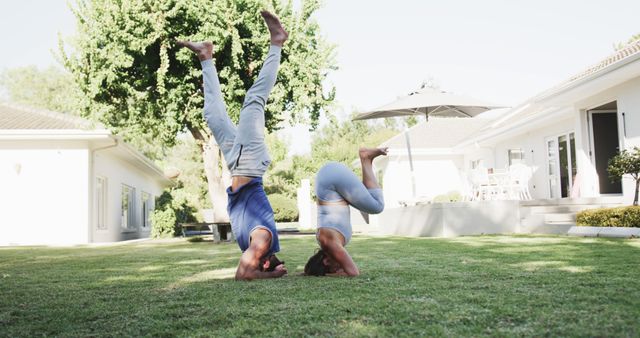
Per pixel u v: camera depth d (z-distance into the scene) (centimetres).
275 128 1439
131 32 1135
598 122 1162
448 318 203
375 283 305
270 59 379
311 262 358
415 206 1177
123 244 1181
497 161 1778
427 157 2050
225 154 371
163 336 191
